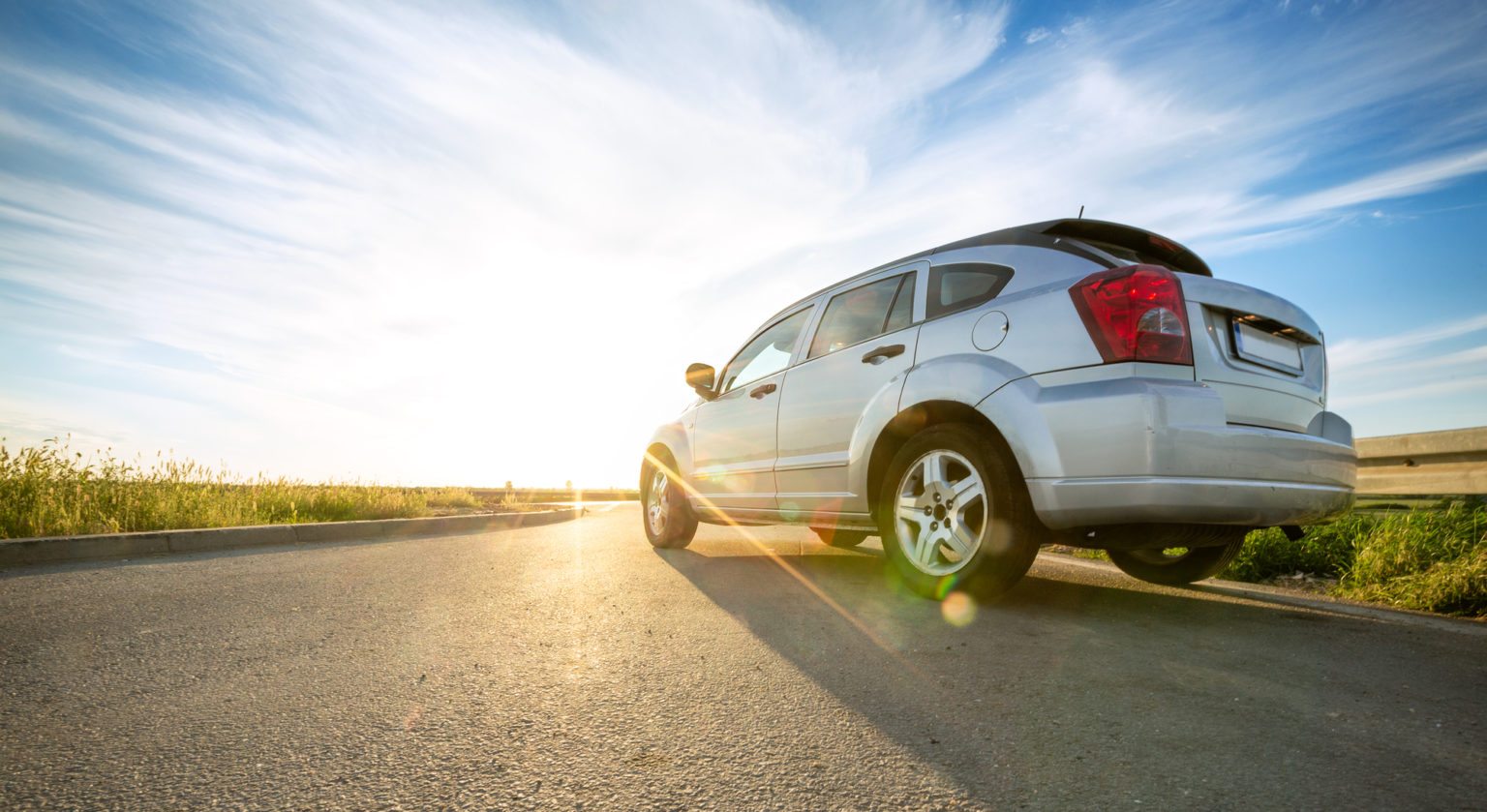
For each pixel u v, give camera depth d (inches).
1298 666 97.1
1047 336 123.3
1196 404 110.1
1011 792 60.6
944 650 103.5
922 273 154.7
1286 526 132.9
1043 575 180.4
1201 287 119.6
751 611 130.9
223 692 85.9
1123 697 83.8
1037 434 118.7
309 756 67.6
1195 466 108.1
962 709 79.8
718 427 203.0
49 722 76.1
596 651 103.7
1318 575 186.7
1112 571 193.9
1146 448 108.3
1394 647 108.1
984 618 123.8
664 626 119.0
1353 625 122.7
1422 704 82.6
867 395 152.3
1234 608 137.9
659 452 238.2
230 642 109.3
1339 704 82.3
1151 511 108.8
